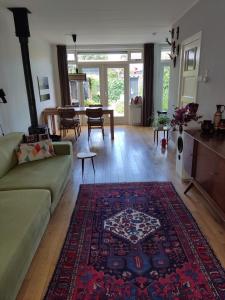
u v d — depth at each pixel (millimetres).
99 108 5652
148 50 6914
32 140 3197
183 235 2193
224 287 1637
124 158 4379
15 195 2062
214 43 3021
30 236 1636
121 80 7500
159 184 3260
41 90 5832
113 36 5875
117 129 7070
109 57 7289
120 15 4141
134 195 2971
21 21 3723
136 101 7461
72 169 3592
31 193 2102
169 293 1602
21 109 4559
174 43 4793
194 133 2779
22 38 3824
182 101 4453
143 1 3475
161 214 2545
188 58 4090
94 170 3791
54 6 3576
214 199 2303
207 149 2418
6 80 3926
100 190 3127
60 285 1682
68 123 5809
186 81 4258
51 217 2451
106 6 3645
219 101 2945
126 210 2639
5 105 3873
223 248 2016
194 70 3779
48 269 1827
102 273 1783
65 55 6949
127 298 1573
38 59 5633
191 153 2816
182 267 1820
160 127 5109
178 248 2027
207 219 2430
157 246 2061
